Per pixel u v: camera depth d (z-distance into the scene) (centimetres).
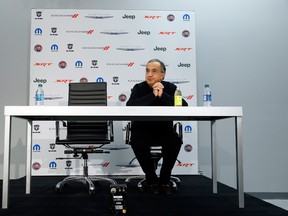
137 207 190
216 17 366
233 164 354
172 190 244
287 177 353
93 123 286
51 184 283
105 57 353
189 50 356
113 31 355
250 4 369
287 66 365
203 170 353
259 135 356
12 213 175
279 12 370
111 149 346
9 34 355
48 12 351
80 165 341
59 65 348
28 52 355
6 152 185
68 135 284
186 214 173
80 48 351
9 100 350
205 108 182
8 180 186
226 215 171
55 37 350
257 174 353
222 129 356
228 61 362
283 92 362
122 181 306
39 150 340
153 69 259
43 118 221
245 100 359
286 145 356
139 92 265
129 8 364
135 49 355
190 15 359
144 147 237
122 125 349
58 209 184
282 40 367
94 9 357
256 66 363
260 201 211
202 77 360
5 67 352
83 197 222
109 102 350
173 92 264
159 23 358
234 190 252
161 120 232
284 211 181
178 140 238
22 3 359
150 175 239
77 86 301
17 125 346
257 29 367
